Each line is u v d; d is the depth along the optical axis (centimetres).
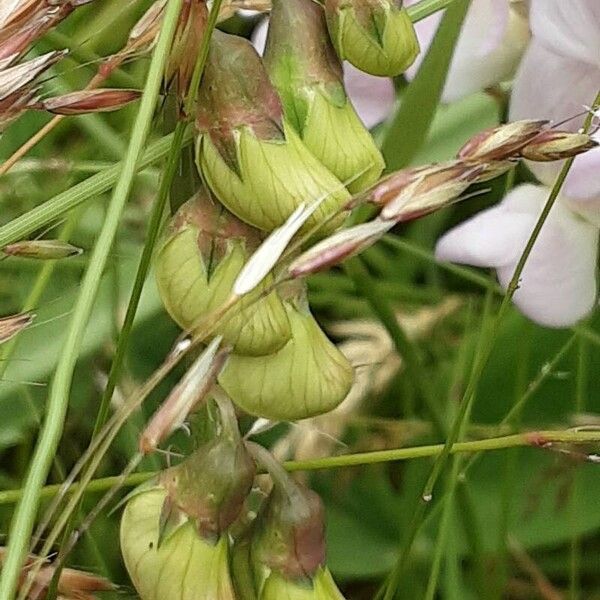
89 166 19
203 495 12
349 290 23
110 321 20
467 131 21
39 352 20
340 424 20
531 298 17
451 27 15
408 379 21
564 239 17
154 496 13
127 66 21
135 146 11
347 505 22
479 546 18
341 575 21
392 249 24
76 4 12
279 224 12
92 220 22
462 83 17
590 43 16
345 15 12
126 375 20
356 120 12
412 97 15
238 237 12
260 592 13
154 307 20
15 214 20
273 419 13
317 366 13
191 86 12
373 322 21
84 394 20
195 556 12
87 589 13
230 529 13
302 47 12
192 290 12
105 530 19
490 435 20
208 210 12
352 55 13
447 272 23
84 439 20
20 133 22
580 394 19
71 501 11
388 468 23
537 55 17
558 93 17
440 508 20
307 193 12
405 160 16
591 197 16
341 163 12
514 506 21
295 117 12
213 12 11
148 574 12
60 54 12
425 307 23
